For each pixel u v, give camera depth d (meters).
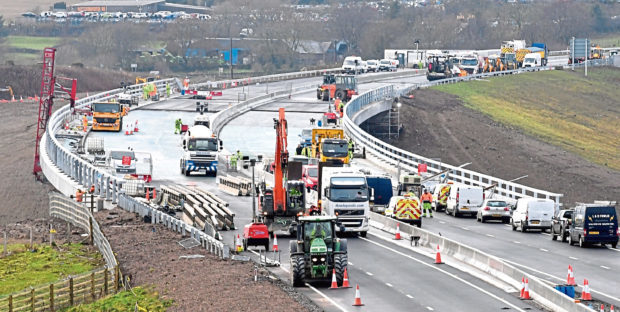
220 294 90.44
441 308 83.81
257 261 109.75
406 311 82.56
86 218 150.62
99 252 131.25
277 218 127.81
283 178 128.12
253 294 89.50
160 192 171.12
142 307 89.62
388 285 94.94
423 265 108.00
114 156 196.62
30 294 102.31
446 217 168.00
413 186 179.62
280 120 127.38
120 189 170.88
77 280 107.44
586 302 87.06
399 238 131.25
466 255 109.88
